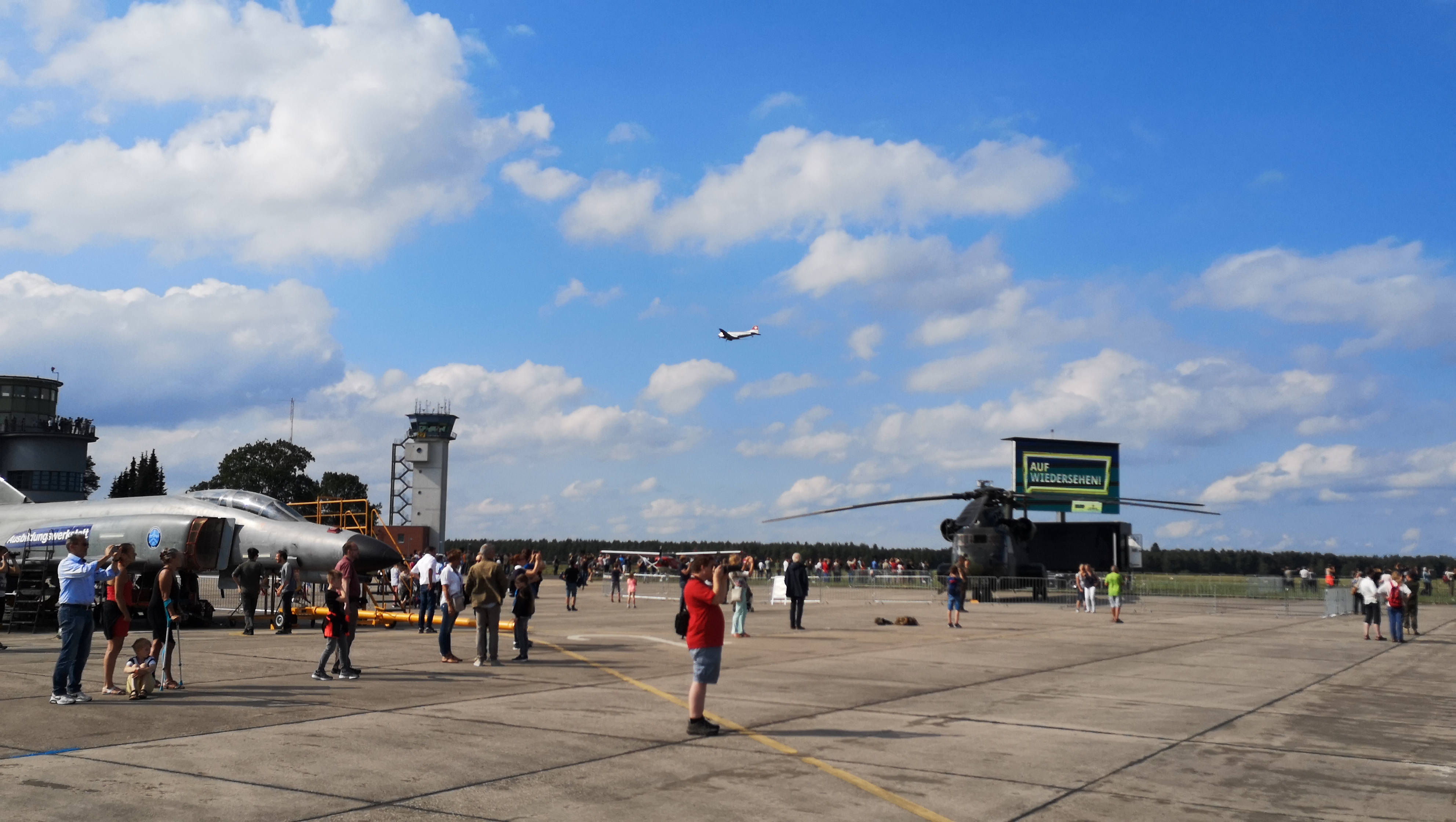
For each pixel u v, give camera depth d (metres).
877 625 24.80
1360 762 8.35
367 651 16.70
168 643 11.51
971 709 10.87
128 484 81.56
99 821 5.96
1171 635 22.44
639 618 27.55
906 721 10.01
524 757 7.98
